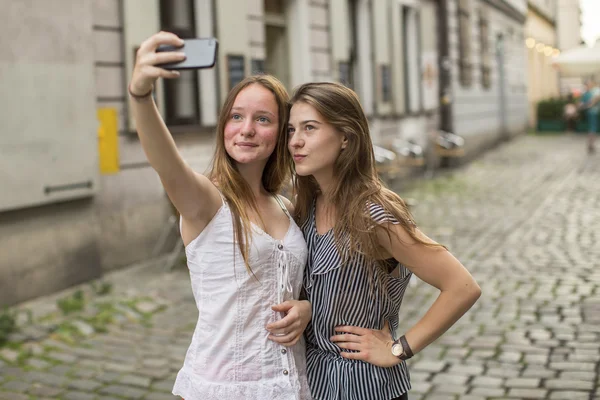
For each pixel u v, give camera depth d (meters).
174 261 7.34
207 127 8.48
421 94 16.03
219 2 8.59
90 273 6.66
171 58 1.74
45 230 6.18
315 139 2.08
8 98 5.75
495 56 23.77
